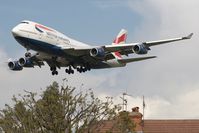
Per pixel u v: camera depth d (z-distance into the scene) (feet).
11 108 131.54
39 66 212.02
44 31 196.44
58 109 122.42
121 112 134.82
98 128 139.23
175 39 188.03
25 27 191.72
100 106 130.41
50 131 125.90
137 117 205.05
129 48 198.18
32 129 126.52
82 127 127.13
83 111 127.44
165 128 210.59
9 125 131.23
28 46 195.00
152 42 190.70
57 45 201.36
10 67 207.10
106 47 197.36
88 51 202.49
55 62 211.20
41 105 124.16
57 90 126.52
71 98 125.08
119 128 134.10
